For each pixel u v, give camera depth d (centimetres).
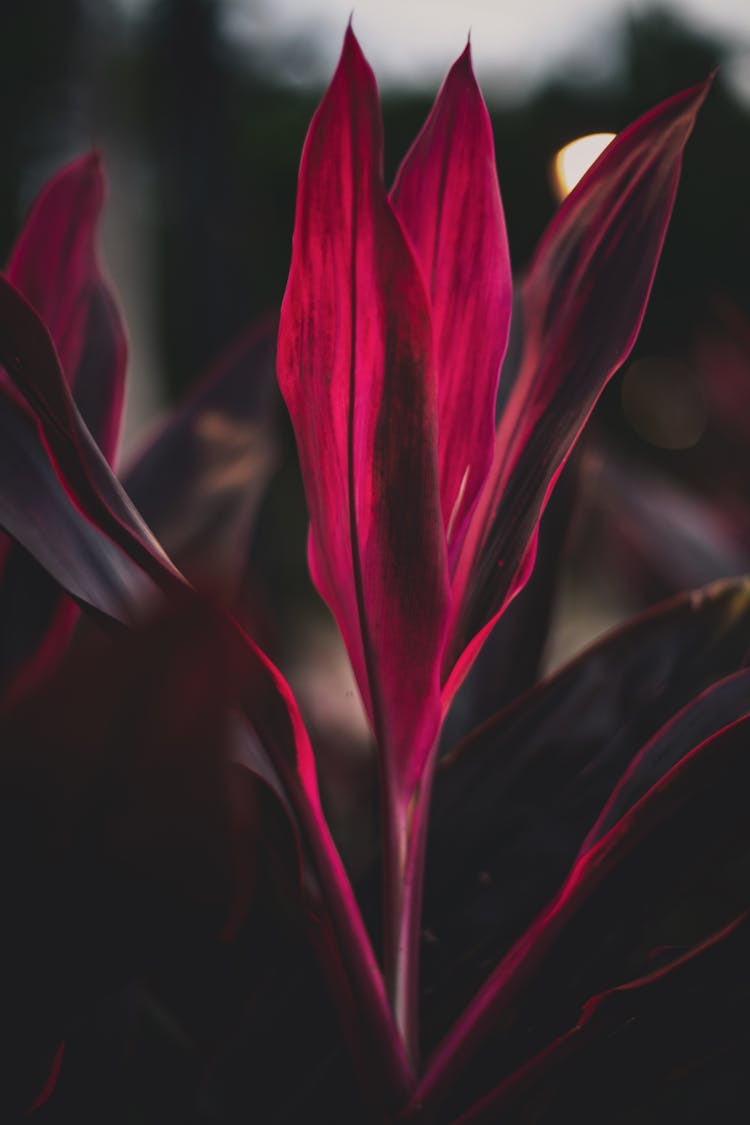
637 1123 69
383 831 68
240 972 75
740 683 75
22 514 68
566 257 73
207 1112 73
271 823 65
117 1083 72
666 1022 68
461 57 66
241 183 682
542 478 68
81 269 85
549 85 684
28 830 53
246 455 91
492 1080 71
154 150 365
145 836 53
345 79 59
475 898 77
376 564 64
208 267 365
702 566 137
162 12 346
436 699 65
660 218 71
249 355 96
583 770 80
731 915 93
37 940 55
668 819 69
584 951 72
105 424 84
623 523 145
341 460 64
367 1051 67
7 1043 58
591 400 68
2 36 400
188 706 51
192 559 86
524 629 94
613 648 83
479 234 66
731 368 172
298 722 64
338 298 62
